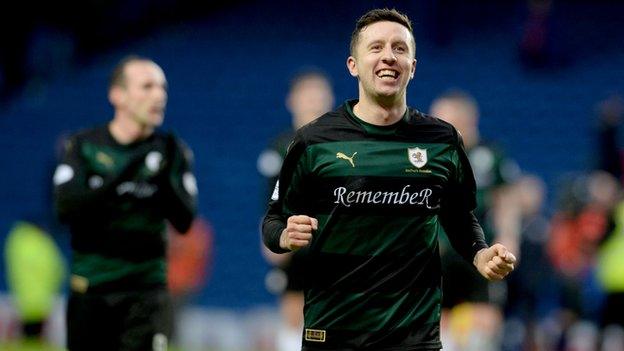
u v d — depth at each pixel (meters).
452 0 72.12
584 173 59.84
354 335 17.91
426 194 18.03
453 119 32.03
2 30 78.69
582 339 48.19
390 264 17.86
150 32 77.56
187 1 77.75
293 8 75.81
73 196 23.75
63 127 72.56
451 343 31.91
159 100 24.58
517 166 65.69
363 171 17.86
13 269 43.56
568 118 67.00
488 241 31.81
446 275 31.14
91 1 79.75
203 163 68.69
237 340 56.81
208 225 61.25
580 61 69.25
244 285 63.31
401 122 18.16
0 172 70.88
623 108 64.88
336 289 17.94
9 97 77.56
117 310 24.11
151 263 24.34
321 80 30.56
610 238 42.44
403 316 17.83
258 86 71.94
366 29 18.08
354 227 17.88
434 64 70.12
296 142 18.25
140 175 24.17
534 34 68.94
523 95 68.12
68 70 77.50
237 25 75.62
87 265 24.09
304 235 16.61
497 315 33.75
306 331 18.28
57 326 54.81
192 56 74.12
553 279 49.34
